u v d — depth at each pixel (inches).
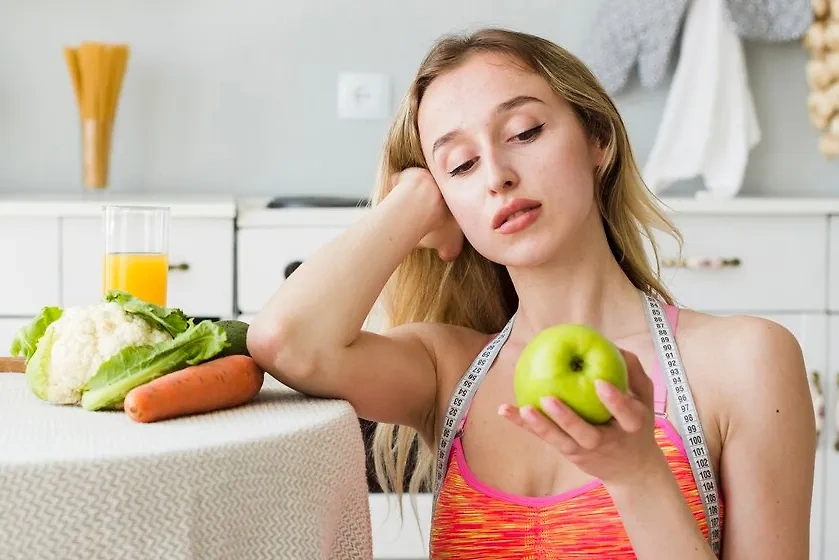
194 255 92.5
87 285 92.7
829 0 108.2
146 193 110.0
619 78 108.7
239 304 93.5
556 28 112.2
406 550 92.2
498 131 42.0
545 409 30.4
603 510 39.2
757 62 114.0
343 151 112.0
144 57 109.2
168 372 37.6
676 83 106.2
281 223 93.4
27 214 91.5
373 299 42.1
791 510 39.9
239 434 32.7
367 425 70.7
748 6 107.0
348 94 111.0
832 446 97.8
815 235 98.3
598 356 30.9
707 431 40.9
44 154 109.3
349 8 110.8
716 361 41.5
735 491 40.2
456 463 43.8
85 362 37.4
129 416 35.6
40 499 28.4
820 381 98.7
